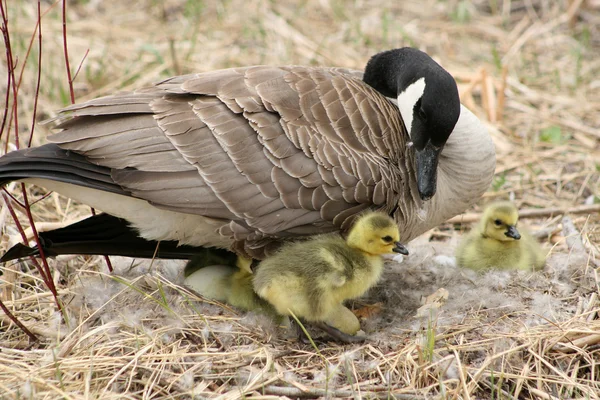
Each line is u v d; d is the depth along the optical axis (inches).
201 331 399.2
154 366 374.0
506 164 623.2
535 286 446.3
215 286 430.9
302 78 418.9
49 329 411.8
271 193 389.7
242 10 836.6
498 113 672.4
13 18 745.0
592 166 617.0
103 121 390.0
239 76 416.5
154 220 410.6
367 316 437.1
